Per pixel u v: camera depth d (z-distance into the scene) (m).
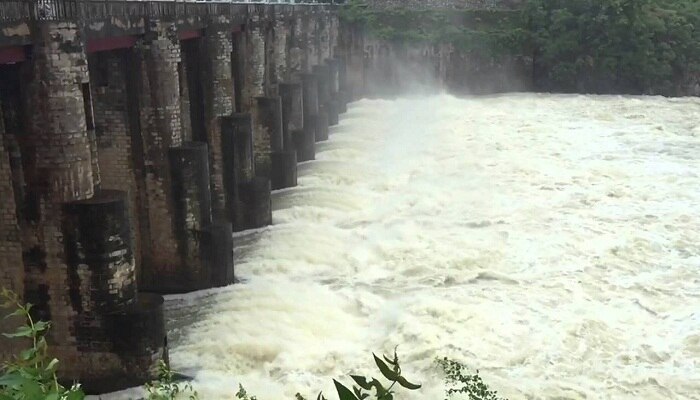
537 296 23.94
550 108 60.91
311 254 29.25
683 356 20.09
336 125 58.22
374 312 23.25
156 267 26.95
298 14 52.78
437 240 29.61
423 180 39.19
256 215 32.75
